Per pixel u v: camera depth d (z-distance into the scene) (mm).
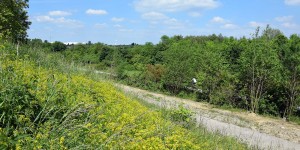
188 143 7016
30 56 10789
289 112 21609
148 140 5969
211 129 12938
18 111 4707
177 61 32219
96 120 5785
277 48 23859
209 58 27828
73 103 5965
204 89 27234
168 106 14906
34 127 4660
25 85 5418
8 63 6566
